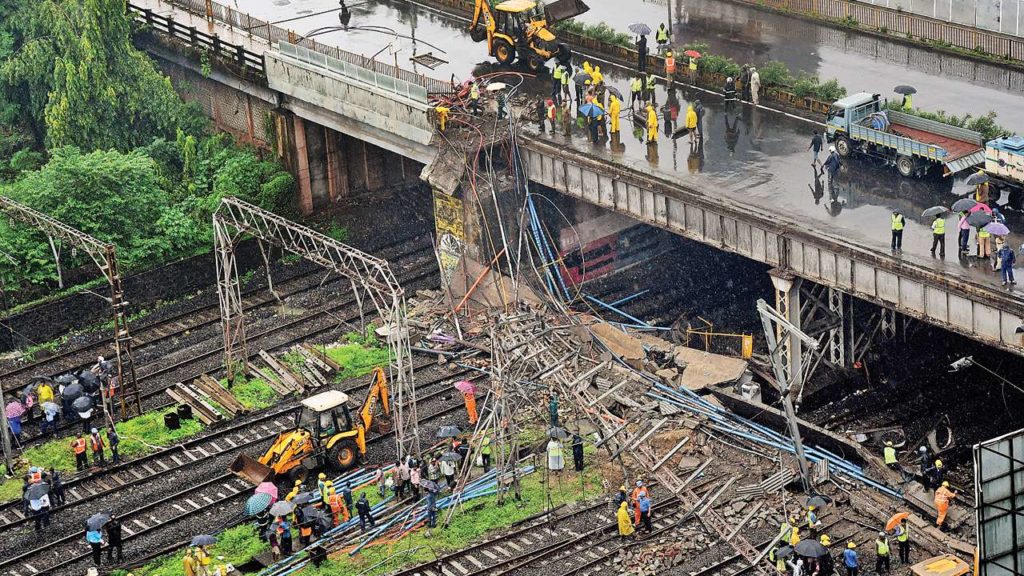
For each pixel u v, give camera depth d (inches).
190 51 4151.1
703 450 2849.4
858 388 3181.6
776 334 3095.5
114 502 2844.5
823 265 2945.4
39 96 4069.9
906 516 2566.4
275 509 2586.1
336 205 4087.1
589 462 2861.7
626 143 3417.8
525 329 2977.4
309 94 3828.7
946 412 3065.9
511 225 3491.6
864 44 3863.2
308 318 3538.4
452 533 2682.1
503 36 3732.8
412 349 3341.5
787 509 2659.9
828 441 2869.1
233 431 3075.8
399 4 4320.9
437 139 3479.3
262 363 3341.5
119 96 4035.4
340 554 2650.1
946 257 2827.3
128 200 3740.2
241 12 4217.5
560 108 3550.7
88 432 3051.2
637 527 2642.7
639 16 4136.3
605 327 3250.5
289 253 3863.2
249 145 4158.5
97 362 3356.3
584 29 3932.1
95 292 3577.8
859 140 3223.4
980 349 3240.7
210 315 3595.0
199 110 4212.6
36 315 3496.6
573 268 3597.4
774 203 3085.6
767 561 2524.6
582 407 2741.1
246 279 3757.4
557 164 3403.1
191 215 3850.9
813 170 3233.3
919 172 3152.1
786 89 3560.5
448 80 3700.8
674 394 3009.4
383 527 2704.2
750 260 3693.4
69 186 3695.9
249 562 2655.0
